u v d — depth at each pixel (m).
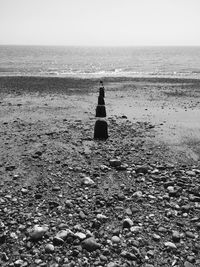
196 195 2.64
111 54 61.56
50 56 47.91
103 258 1.78
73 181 2.86
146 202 2.49
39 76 16.20
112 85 12.16
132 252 1.84
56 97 8.60
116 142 4.11
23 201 2.46
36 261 1.75
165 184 2.81
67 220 2.19
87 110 6.61
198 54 59.19
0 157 3.44
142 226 2.14
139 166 3.17
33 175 2.97
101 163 3.32
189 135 4.55
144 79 14.73
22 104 7.28
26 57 42.16
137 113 6.41
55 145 3.89
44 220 2.18
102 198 2.51
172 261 1.78
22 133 4.50
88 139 4.21
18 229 2.06
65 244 1.91
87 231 2.03
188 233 2.05
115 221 2.20
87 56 51.16
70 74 18.86
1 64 26.70
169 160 3.51
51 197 2.53
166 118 5.88
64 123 5.22
